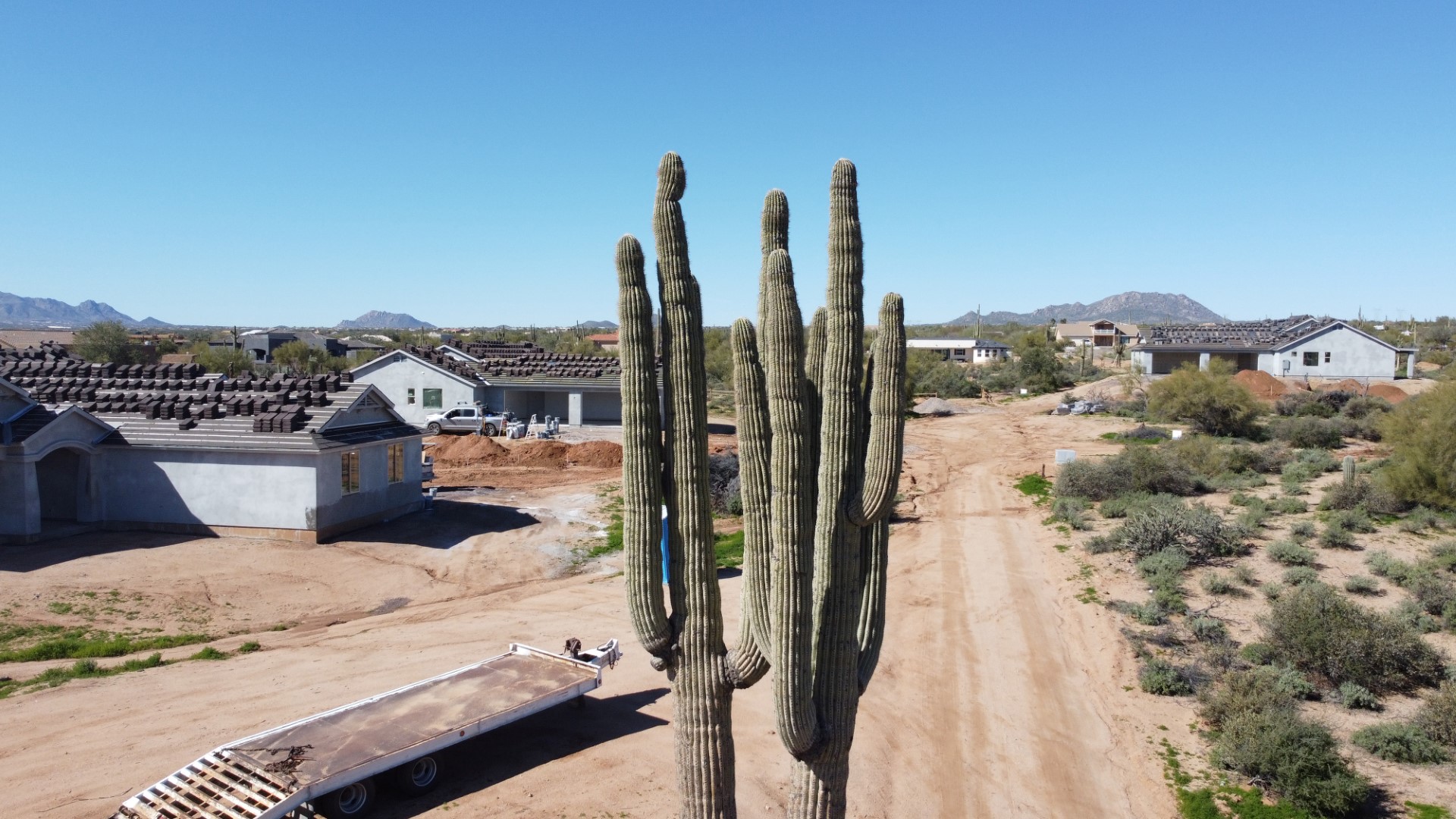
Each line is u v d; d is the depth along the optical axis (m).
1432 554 18.77
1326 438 35.12
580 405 48.53
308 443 23.22
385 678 14.91
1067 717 13.77
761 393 7.94
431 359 48.12
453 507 28.86
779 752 12.59
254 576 20.56
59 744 12.32
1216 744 12.62
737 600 19.28
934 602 19.25
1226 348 62.00
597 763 12.15
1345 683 13.66
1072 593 19.16
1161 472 26.95
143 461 23.91
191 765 10.62
